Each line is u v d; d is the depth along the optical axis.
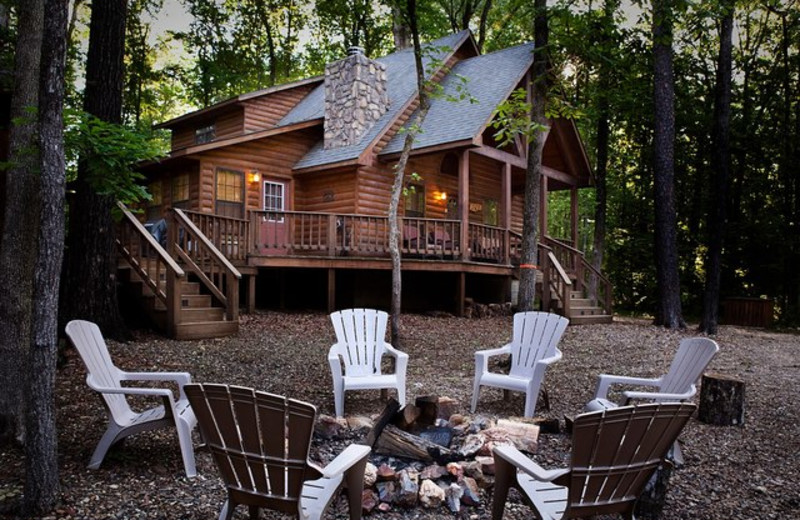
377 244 11.45
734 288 17.42
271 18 24.20
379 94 13.60
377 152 12.74
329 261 10.91
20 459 3.45
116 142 4.68
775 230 16.30
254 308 10.42
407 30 20.53
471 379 6.37
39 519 2.71
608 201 19.67
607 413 2.19
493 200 16.20
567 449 3.98
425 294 13.06
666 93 11.95
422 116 7.41
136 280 8.04
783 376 7.21
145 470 3.41
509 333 9.80
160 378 3.84
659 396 3.84
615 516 3.05
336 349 5.00
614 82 14.45
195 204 12.58
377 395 5.58
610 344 9.17
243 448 2.34
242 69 23.38
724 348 9.41
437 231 13.30
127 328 7.29
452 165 14.94
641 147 19.14
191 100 23.77
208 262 9.57
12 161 3.75
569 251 13.79
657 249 12.14
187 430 3.41
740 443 4.40
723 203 11.44
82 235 6.98
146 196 5.17
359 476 2.51
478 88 13.41
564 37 8.87
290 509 2.36
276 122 15.91
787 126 16.73
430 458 3.47
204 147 12.04
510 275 13.15
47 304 2.81
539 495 2.55
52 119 2.80
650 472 2.44
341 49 24.48
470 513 3.05
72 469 3.34
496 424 4.06
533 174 7.61
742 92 17.81
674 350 8.82
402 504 3.07
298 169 13.42
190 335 7.55
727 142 11.59
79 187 7.03
